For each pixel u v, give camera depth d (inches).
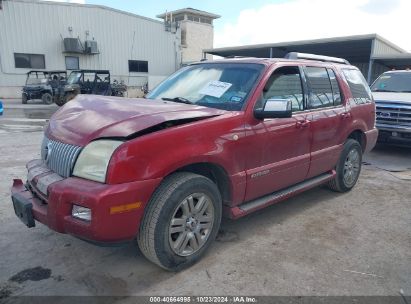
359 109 212.2
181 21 2012.8
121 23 1294.3
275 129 150.7
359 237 156.8
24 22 1108.5
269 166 151.6
